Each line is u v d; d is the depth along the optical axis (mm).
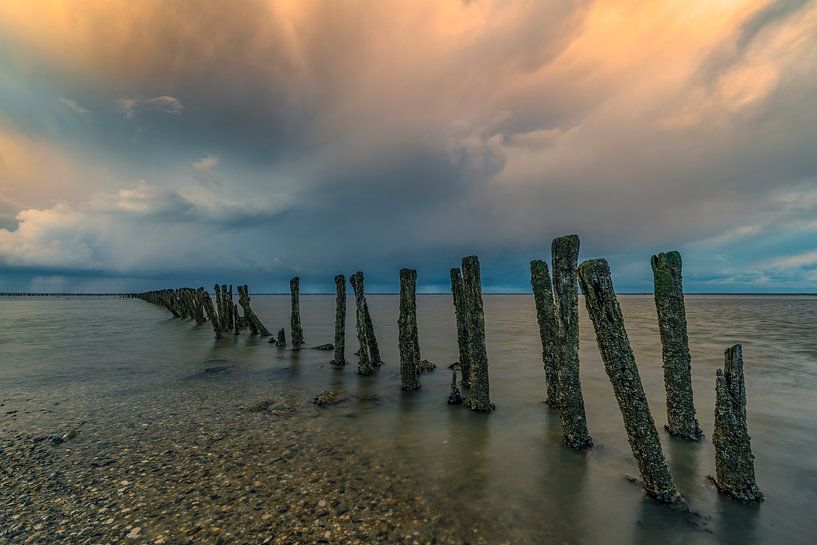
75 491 5707
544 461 6684
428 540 4633
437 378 12859
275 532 4754
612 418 8695
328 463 6645
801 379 11820
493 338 22203
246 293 24750
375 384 12148
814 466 6422
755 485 5484
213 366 14945
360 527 4867
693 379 12023
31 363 15461
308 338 23469
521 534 4754
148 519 5016
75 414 9234
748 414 8812
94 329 28156
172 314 43375
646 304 81312
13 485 5906
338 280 15234
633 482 5938
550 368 9562
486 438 7715
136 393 11141
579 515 5129
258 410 9484
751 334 22641
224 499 5480
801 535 4738
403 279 11484
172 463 6625
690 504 5348
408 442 7555
